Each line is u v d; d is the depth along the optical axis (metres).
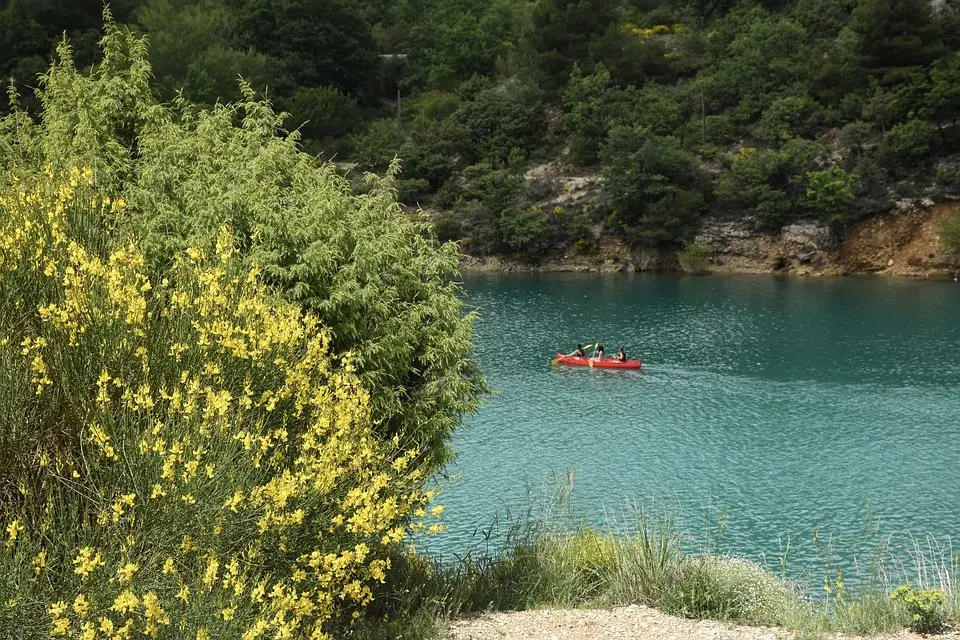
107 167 15.53
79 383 7.58
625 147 86.19
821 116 87.81
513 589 11.27
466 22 125.88
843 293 67.25
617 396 39.28
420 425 15.59
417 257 17.94
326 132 108.06
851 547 22.62
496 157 97.19
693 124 91.44
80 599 5.59
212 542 6.73
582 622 9.81
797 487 27.58
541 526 13.33
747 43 98.88
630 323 56.72
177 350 7.82
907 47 85.00
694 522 24.53
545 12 107.56
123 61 19.73
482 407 37.66
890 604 9.66
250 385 8.02
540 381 42.19
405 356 15.85
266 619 6.46
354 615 8.14
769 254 81.31
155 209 14.66
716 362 45.59
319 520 7.39
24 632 6.04
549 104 105.25
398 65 129.88
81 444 7.23
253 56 106.38
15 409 7.34
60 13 91.75
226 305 8.45
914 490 27.20
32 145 17.33
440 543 21.95
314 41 118.69
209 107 86.69
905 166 80.12
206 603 6.25
